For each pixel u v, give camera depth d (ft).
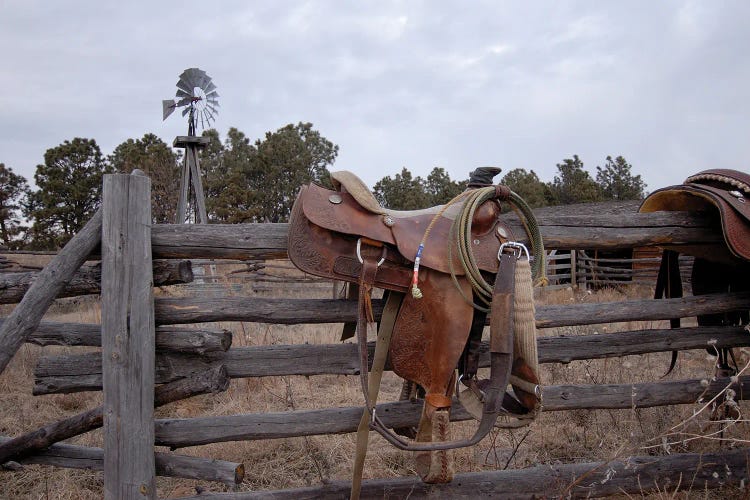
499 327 6.03
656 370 14.11
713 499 8.25
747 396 8.66
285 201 114.11
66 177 97.55
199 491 7.55
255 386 13.76
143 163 73.36
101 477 9.05
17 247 96.07
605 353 8.53
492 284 6.70
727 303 8.70
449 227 6.72
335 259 6.41
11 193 106.83
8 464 7.50
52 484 8.64
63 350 17.12
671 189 8.34
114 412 6.64
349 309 7.35
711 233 8.30
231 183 93.71
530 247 7.72
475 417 6.46
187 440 7.18
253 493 7.29
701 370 13.98
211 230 7.06
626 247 8.23
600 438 9.98
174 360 7.19
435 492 7.59
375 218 6.56
